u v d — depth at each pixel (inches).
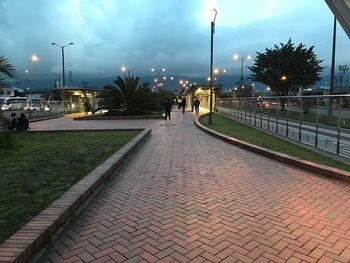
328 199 214.4
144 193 227.6
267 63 1577.3
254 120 717.3
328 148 371.9
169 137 541.6
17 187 215.9
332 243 152.0
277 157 343.0
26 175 247.6
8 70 431.8
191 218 181.6
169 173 286.2
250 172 290.4
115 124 850.1
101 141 442.6
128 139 461.1
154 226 170.7
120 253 142.6
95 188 220.1
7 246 127.4
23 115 625.9
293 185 247.8
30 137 506.6
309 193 227.6
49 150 366.6
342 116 342.3
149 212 190.9
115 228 168.2
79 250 144.9
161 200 212.4
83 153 344.5
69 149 372.8
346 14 149.4
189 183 253.4
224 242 152.9
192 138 528.7
